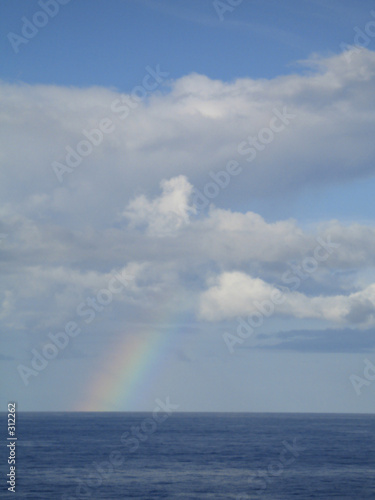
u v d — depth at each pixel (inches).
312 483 2854.3
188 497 2524.6
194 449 4404.5
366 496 2556.6
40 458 3745.1
